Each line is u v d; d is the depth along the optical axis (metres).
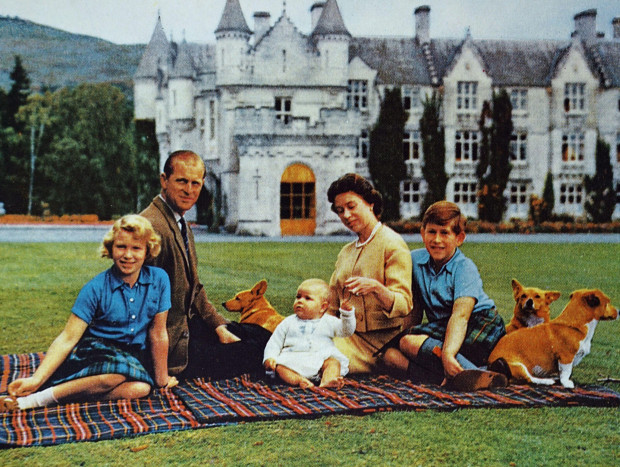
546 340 4.50
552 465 3.18
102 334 4.24
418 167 31.98
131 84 44.69
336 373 4.51
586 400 4.14
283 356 4.60
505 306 8.68
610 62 34.31
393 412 3.97
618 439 3.53
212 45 34.94
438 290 4.74
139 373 4.19
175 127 31.73
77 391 4.06
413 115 32.06
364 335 4.92
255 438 3.53
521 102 33.31
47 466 3.16
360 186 4.87
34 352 5.77
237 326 5.00
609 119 33.62
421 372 4.63
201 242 20.47
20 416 3.83
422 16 33.12
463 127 32.38
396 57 32.56
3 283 10.50
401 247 4.80
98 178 40.47
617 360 5.54
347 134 26.42
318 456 3.28
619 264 14.27
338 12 28.23
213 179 29.14
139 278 4.29
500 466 3.17
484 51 33.75
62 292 9.59
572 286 10.84
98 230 26.36
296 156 26.23
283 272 12.20
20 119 43.53
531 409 4.03
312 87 27.91
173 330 4.61
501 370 4.51
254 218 25.88
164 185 4.67
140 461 3.22
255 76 27.50
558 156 33.31
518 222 30.56
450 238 4.70
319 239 22.61
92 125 41.25
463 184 32.62
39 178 42.19
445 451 3.35
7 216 36.53
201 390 4.39
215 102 28.62
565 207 33.38
